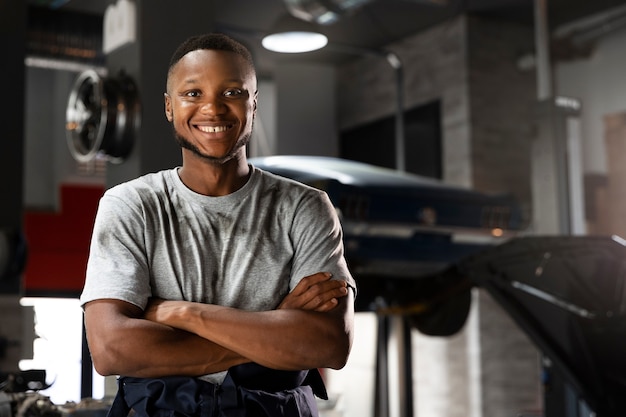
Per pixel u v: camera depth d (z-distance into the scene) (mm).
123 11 4473
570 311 4512
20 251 5383
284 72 10031
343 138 10188
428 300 5719
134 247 1692
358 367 5961
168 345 1603
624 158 7738
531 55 8711
